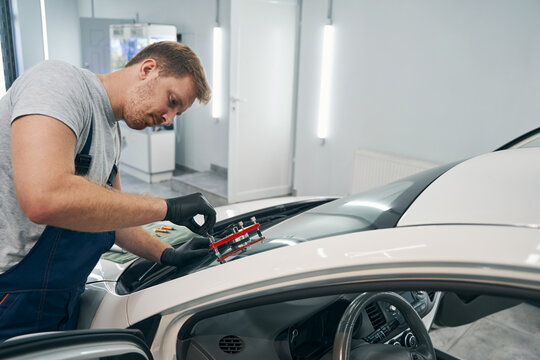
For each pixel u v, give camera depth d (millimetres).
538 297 663
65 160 846
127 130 5676
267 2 4422
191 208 1009
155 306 954
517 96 3131
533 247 689
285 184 5055
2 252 952
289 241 958
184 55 1040
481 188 907
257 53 4496
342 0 4082
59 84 894
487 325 1892
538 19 2949
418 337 1113
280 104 4777
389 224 870
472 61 3324
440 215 840
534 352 1729
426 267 739
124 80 1042
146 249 1237
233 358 1031
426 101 3639
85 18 4652
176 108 1074
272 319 1105
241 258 938
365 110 4078
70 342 755
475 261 703
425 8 3518
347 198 1213
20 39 4066
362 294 1038
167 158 5574
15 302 968
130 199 922
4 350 678
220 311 916
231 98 4422
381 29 3830
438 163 3535
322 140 4492
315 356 1166
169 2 5684
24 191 801
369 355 1052
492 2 3152
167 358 952
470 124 3410
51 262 981
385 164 3836
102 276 1247
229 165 4594
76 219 838
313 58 4469
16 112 851
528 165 999
